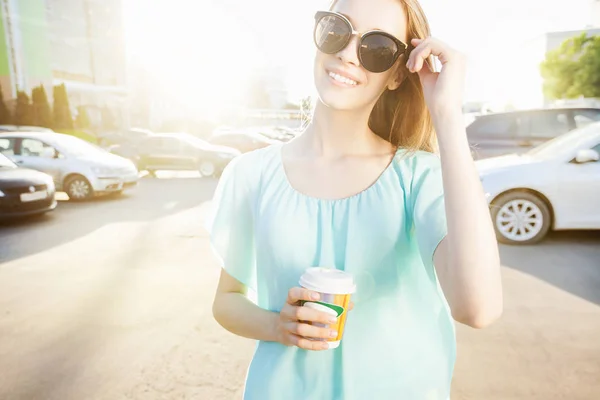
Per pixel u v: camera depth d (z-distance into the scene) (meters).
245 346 3.07
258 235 1.05
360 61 0.98
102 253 5.37
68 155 9.09
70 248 5.61
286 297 1.01
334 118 1.05
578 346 3.01
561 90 38.19
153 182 12.17
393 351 0.96
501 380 2.63
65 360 2.88
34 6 28.55
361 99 1.02
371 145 1.08
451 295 0.82
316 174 1.04
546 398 2.46
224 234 1.11
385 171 1.01
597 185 5.21
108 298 3.94
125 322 3.45
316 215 1.01
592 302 3.74
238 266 1.12
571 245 5.42
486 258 0.79
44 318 3.52
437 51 0.92
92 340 3.15
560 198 5.30
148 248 5.60
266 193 1.05
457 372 2.72
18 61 27.77
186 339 3.17
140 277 4.50
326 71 1.03
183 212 7.99
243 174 1.11
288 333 0.93
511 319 3.43
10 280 4.43
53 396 2.52
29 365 2.83
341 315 0.90
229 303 1.09
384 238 0.97
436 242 0.89
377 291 0.98
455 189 0.82
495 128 7.76
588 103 37.34
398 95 1.18
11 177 6.79
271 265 1.02
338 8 1.03
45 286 4.25
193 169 13.17
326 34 1.00
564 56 37.50
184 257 5.20
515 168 5.48
